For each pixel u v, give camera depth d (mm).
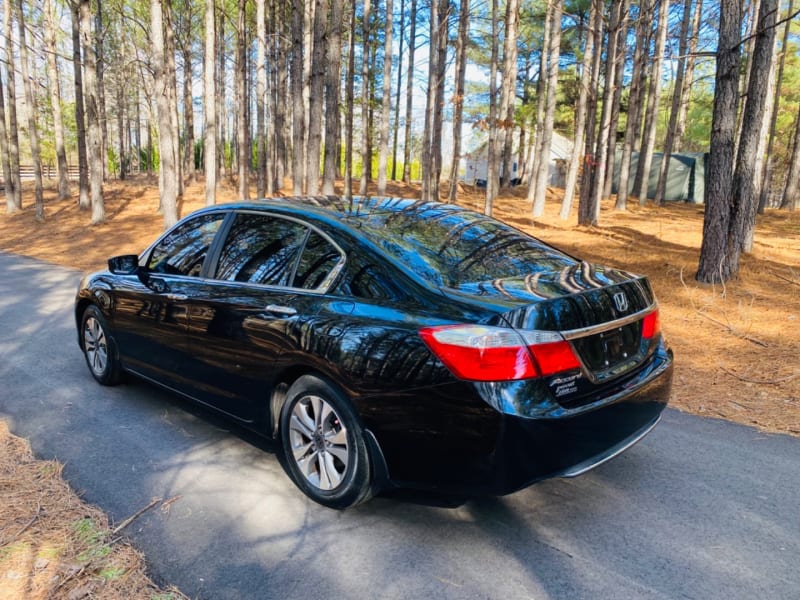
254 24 24297
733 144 8773
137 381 5090
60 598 2312
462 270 3006
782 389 5023
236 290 3541
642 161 25359
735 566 2600
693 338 6750
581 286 2869
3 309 8289
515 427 2436
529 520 2971
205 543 2740
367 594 2396
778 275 9734
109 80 31062
